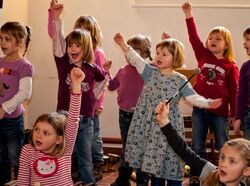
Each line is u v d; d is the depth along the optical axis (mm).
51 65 4367
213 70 3084
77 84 2123
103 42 4309
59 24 2754
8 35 2754
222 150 1759
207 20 4160
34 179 2107
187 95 2604
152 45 4246
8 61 2801
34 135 2113
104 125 4320
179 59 2639
